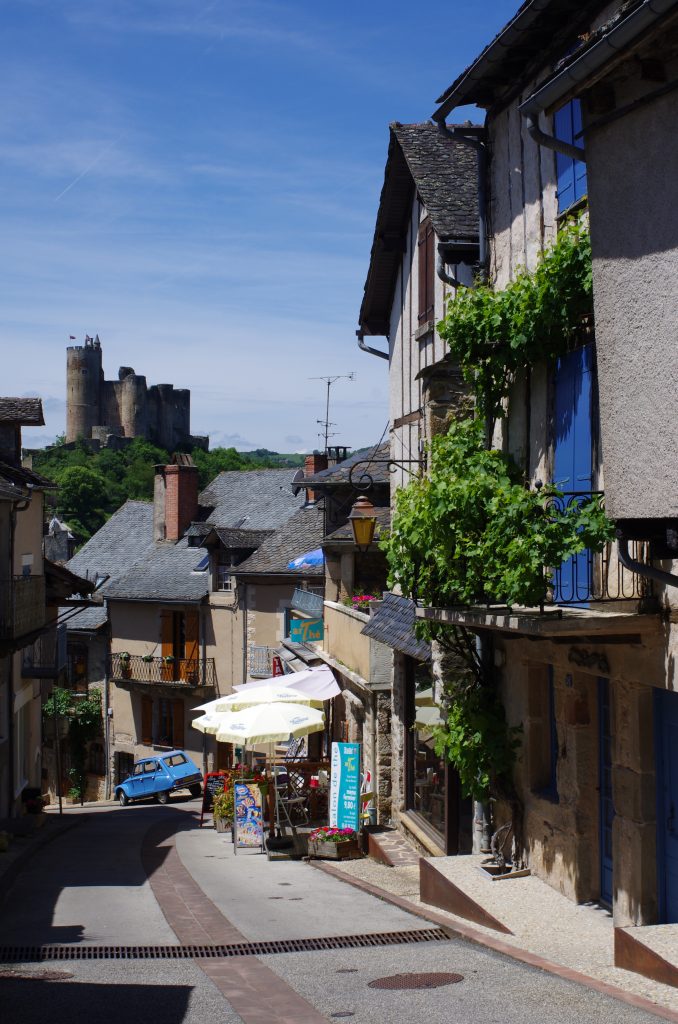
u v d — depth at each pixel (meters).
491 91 10.75
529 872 9.93
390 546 10.48
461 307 10.08
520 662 10.30
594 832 8.98
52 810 31.23
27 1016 6.29
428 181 12.60
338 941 8.70
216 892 12.27
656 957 6.54
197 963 7.93
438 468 10.51
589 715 8.99
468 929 8.63
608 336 7.17
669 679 7.24
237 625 34.59
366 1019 6.00
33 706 24.27
